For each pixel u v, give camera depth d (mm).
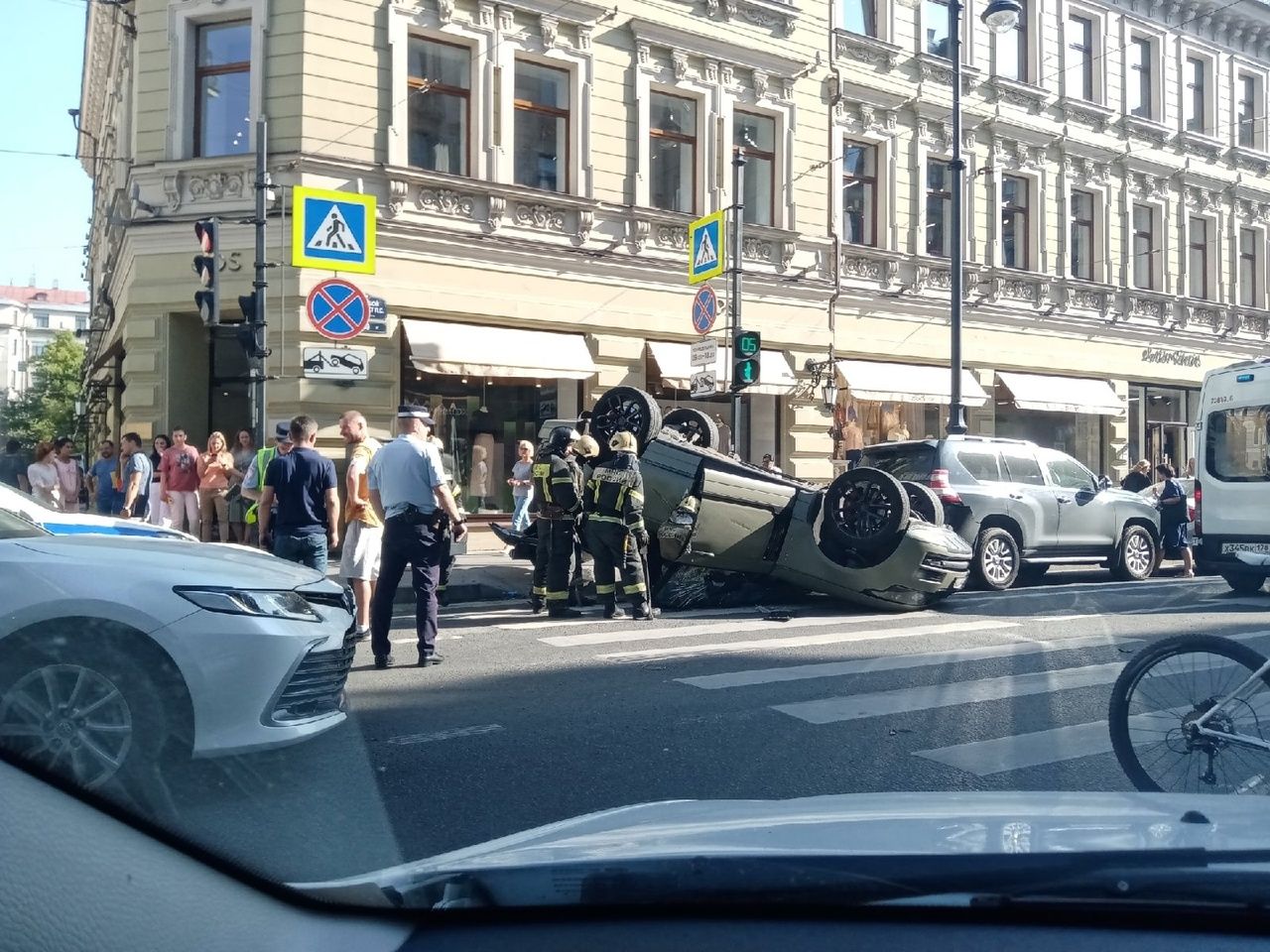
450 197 16500
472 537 16812
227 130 15945
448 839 4195
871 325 21297
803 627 9922
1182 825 2611
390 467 7953
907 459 13656
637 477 10305
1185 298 26906
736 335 13492
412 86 16406
